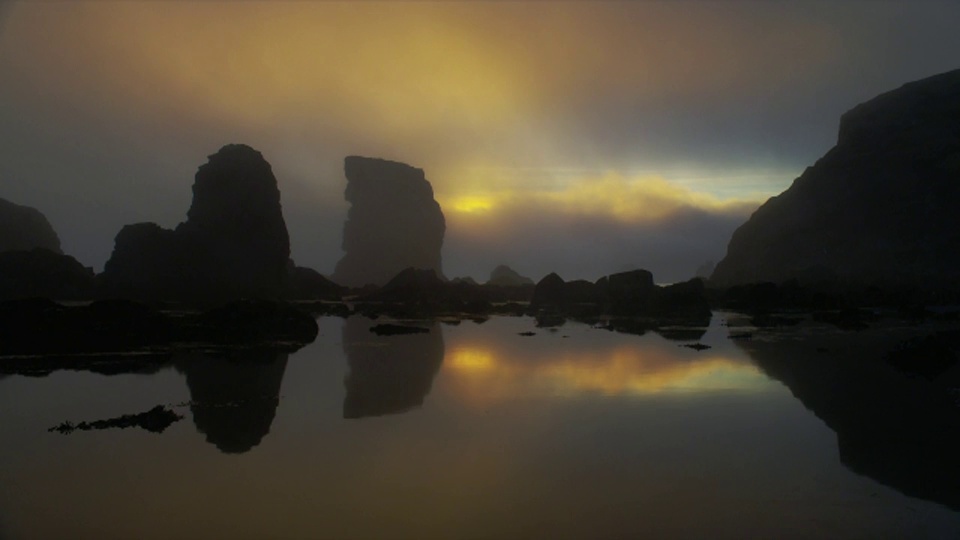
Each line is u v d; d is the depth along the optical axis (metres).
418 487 8.79
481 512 7.93
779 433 11.49
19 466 9.66
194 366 19.14
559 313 43.38
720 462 9.85
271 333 26.64
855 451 10.41
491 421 12.40
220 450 10.49
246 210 45.69
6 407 13.58
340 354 22.06
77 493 8.58
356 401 14.20
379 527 7.50
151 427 11.88
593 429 11.80
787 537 7.25
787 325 32.25
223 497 8.42
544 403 14.00
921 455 10.18
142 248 39.91
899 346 20.84
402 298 53.50
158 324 24.61
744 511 7.96
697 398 14.46
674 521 7.69
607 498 8.39
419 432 11.59
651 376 17.27
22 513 7.92
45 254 38.44
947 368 18.30
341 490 8.66
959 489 8.67
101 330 23.02
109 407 13.60
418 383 16.42
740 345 23.88
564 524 7.59
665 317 39.03
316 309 44.84
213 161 46.62
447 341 26.16
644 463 9.81
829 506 8.13
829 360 19.97
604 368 18.66
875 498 8.39
